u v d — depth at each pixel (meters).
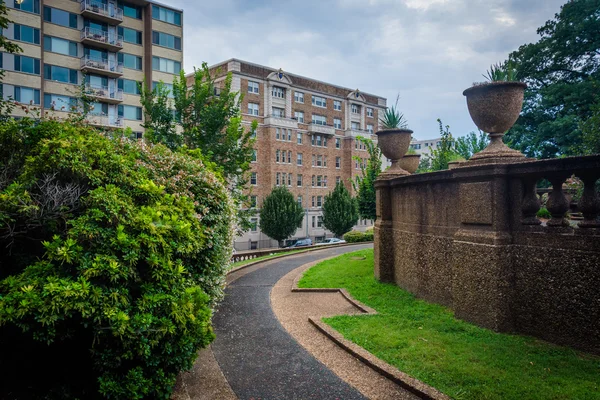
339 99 62.72
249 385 5.03
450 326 6.41
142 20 40.62
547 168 5.41
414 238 8.69
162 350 4.25
